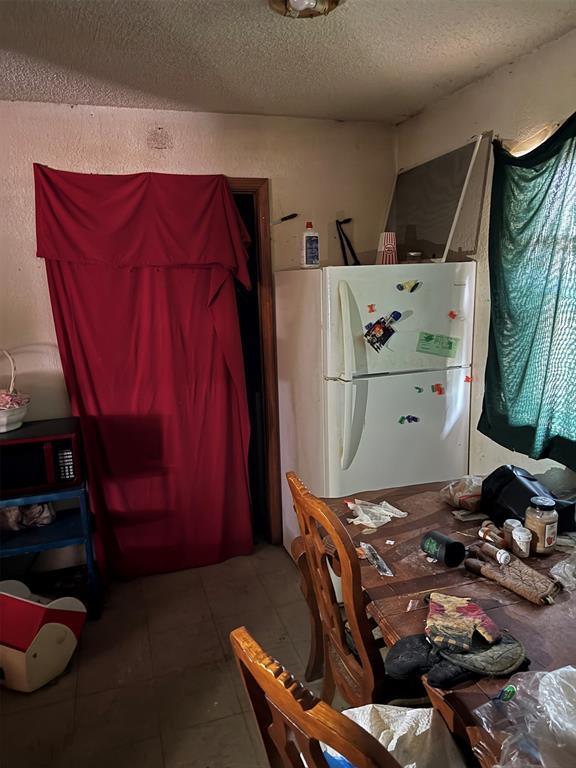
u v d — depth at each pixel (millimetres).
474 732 923
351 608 1275
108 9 1565
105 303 2588
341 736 672
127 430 2732
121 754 1749
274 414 3035
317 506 1287
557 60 1891
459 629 1116
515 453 2252
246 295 3389
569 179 1814
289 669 2086
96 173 2539
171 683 2068
